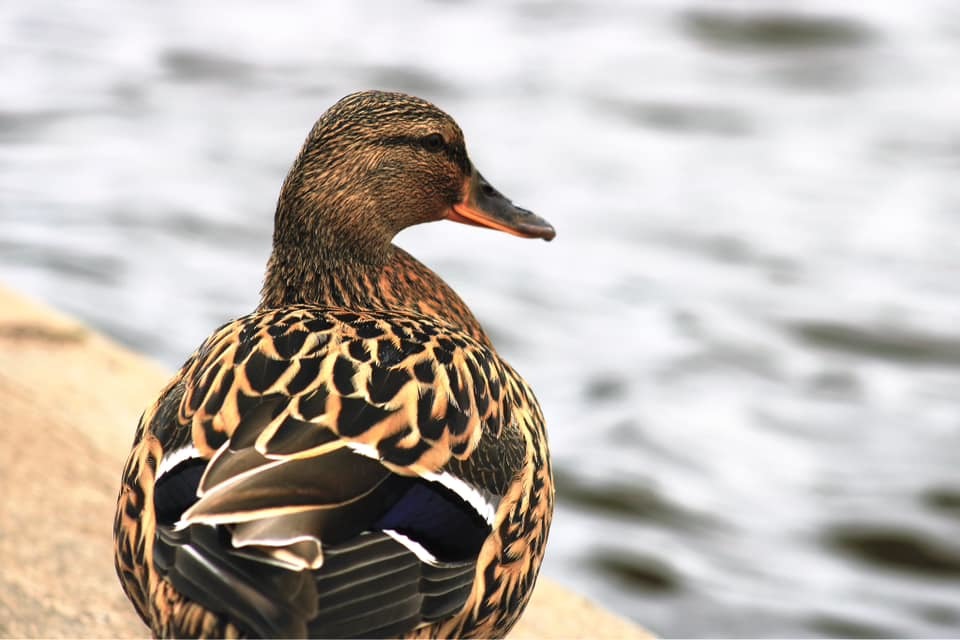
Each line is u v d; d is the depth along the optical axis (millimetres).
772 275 15602
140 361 8086
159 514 3953
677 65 25266
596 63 25172
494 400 4555
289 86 22391
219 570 3598
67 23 25625
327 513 3723
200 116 20203
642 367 13141
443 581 3939
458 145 5820
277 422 3934
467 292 14555
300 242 5504
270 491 3660
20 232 15016
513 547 4465
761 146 20812
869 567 10430
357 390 4148
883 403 12828
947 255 16406
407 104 5664
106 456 6965
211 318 13414
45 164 17391
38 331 8172
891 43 26703
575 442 11789
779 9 28344
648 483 11219
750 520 10938
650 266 15711
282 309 4777
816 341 14031
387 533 3812
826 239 16797
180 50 24203
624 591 10070
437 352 4469
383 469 3924
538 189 18203
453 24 27719
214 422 4023
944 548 10602
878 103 23344
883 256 16312
